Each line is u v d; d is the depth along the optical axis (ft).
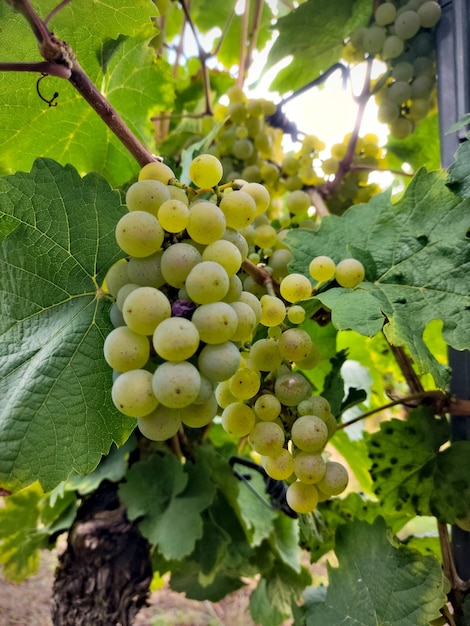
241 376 0.53
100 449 0.58
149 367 0.49
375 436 0.82
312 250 0.74
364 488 1.20
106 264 0.62
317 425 0.55
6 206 0.58
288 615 1.22
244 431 0.55
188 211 0.49
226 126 1.06
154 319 0.45
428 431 0.79
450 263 0.65
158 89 0.94
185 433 1.14
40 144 0.88
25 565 1.26
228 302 0.51
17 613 1.97
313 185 1.07
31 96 0.80
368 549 0.74
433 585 0.68
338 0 1.00
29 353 0.58
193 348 0.43
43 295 0.60
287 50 1.10
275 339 0.61
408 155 1.19
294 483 0.58
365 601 0.72
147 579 1.03
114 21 0.73
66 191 0.60
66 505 1.11
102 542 1.00
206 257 0.50
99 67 0.81
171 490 1.04
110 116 0.56
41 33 0.49
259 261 0.76
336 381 0.79
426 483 0.79
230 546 1.12
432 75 0.94
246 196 0.53
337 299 0.62
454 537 0.78
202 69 1.23
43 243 0.60
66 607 0.98
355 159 1.08
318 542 0.95
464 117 0.70
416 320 0.64
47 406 0.57
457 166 0.66
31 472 0.55
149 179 0.54
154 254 0.50
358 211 0.76
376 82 1.01
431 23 0.86
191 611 2.28
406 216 0.71
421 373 0.59
